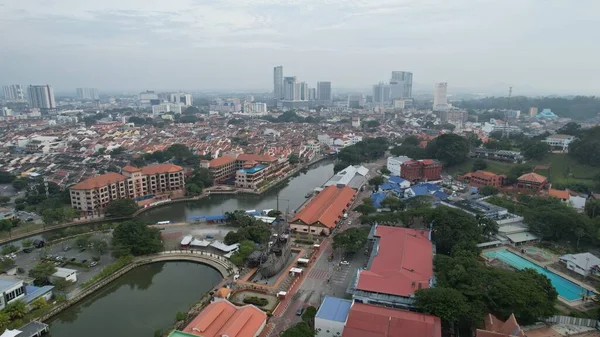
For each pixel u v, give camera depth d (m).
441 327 117.38
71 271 159.25
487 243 183.75
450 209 189.88
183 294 157.12
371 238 180.50
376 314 116.19
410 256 152.12
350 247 170.75
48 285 153.88
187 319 132.75
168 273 174.25
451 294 119.56
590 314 127.31
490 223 186.88
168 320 139.75
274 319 130.25
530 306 119.31
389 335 107.50
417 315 117.31
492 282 126.44
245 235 196.38
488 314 119.75
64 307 142.62
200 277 170.62
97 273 167.50
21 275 164.38
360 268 167.12
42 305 138.00
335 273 163.38
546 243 188.12
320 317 120.12
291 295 146.00
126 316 143.25
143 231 187.38
